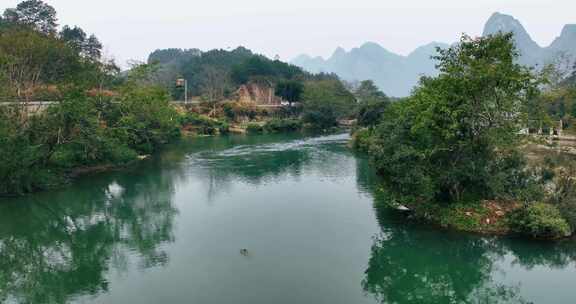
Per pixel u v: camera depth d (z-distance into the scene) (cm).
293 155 8806
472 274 3266
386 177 4259
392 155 4075
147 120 8831
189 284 2970
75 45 10869
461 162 4038
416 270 3300
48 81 8100
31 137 5703
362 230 4084
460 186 4131
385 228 4116
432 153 3884
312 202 5097
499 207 3962
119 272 3192
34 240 3947
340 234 3981
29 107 7062
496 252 3528
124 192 5625
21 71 6806
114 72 9812
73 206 4975
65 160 6412
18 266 3375
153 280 3041
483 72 3650
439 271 3294
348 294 2855
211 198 5325
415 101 4341
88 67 8256
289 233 4016
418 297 2945
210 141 11625
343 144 10706
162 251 3591
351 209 4788
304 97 16362
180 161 8069
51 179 5831
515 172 4100
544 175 4141
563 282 3112
